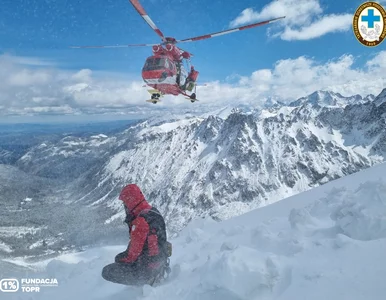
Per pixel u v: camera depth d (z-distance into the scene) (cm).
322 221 561
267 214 776
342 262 348
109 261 575
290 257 392
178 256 565
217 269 354
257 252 375
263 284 339
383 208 440
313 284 319
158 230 430
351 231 435
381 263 327
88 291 459
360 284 302
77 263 584
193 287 386
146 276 423
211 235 656
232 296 342
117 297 425
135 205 431
